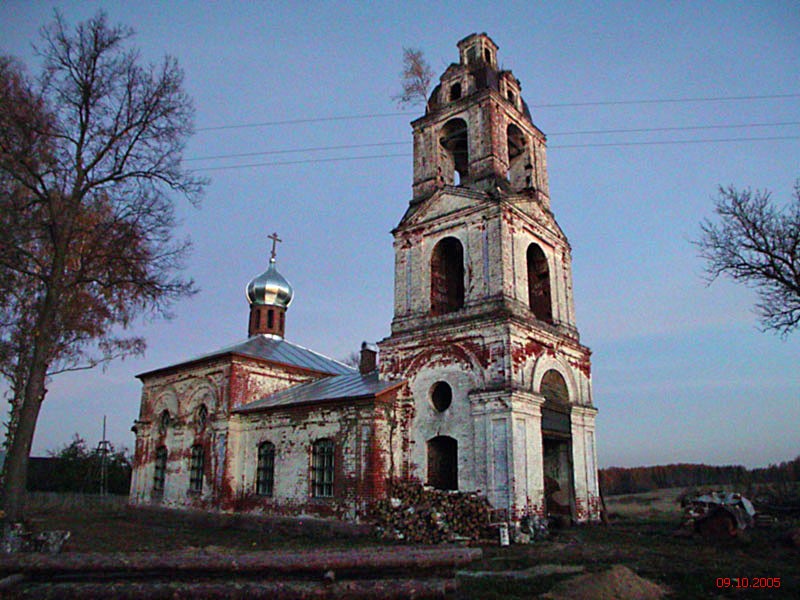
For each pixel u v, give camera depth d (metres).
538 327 20.72
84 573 11.45
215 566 11.32
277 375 28.47
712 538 17.12
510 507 17.55
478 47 25.11
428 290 22.34
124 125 19.03
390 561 11.70
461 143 25.80
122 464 47.72
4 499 15.52
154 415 30.45
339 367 33.06
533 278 23.75
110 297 20.03
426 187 24.17
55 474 45.47
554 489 21.66
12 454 16.00
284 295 35.81
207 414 27.23
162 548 17.75
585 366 23.55
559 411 21.38
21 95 17.73
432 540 17.17
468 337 20.20
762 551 14.96
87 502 38.72
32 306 21.41
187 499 26.52
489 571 12.65
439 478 20.67
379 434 20.38
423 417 20.70
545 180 25.41
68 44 18.42
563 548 15.77
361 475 20.11
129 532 22.23
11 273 19.41
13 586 10.98
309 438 22.48
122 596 10.34
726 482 50.34
